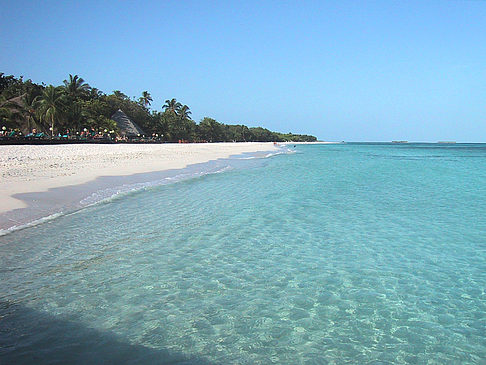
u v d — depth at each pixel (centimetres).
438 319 483
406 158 4853
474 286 584
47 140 4906
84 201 1179
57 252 706
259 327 455
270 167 2850
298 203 1262
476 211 1153
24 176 1502
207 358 388
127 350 397
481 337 442
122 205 1162
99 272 618
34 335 421
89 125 7138
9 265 634
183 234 858
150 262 671
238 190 1537
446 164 3538
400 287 579
